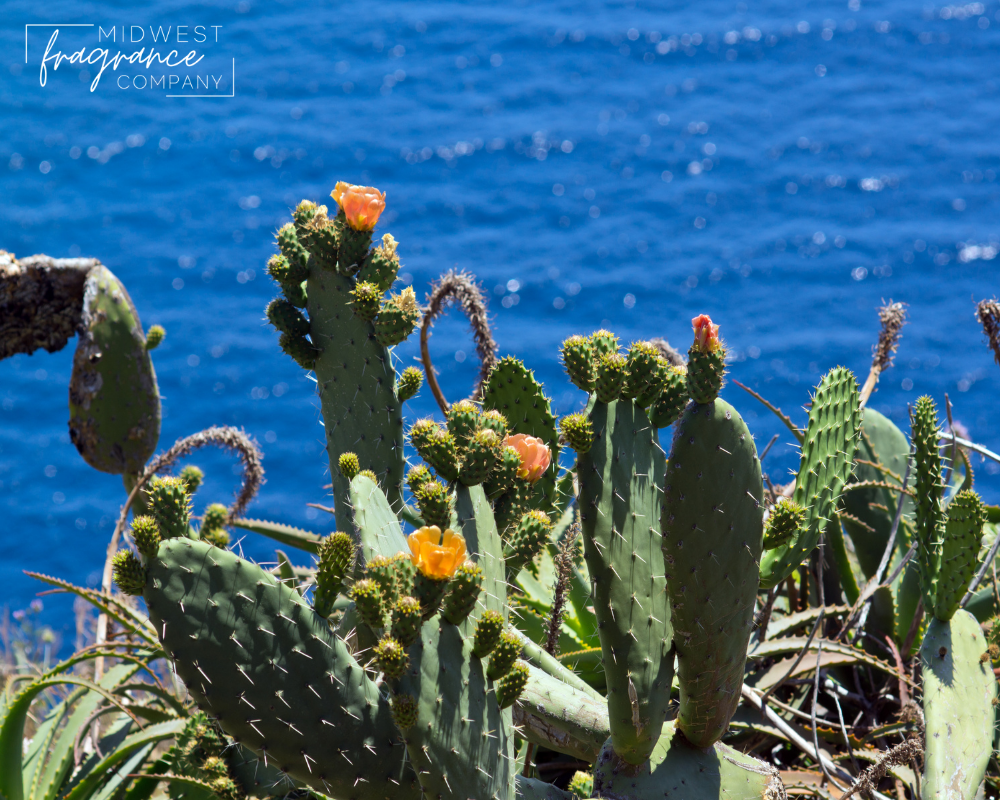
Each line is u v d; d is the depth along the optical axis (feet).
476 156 216.33
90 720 10.52
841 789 8.32
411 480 6.77
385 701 6.25
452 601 5.99
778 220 185.57
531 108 238.07
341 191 8.54
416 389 8.80
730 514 6.56
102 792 10.03
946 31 256.93
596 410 6.89
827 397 8.00
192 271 166.20
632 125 227.40
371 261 8.50
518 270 174.09
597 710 7.93
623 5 287.69
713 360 6.38
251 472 10.83
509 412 8.55
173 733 9.78
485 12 286.66
